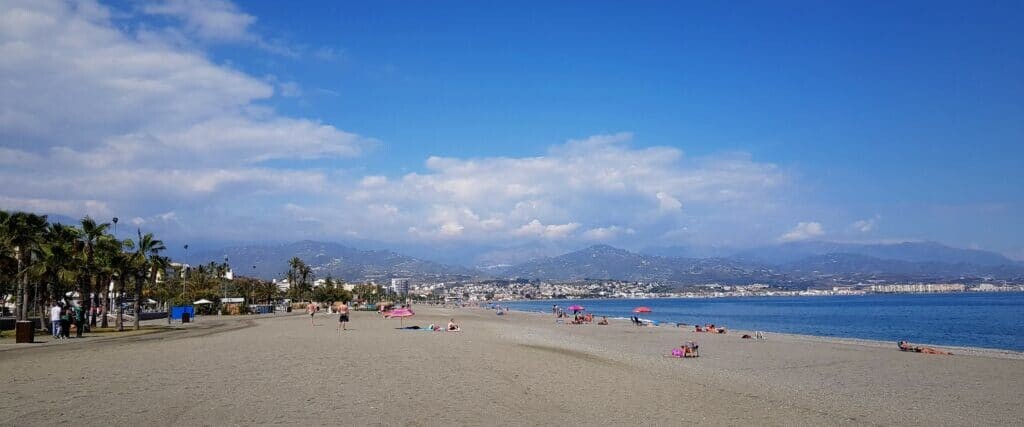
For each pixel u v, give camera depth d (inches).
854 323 3570.4
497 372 915.4
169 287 4854.8
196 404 600.7
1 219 2018.9
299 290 7608.3
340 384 756.0
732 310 6643.7
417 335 1854.1
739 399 745.0
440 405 624.1
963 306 6441.9
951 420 660.1
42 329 1916.8
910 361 1289.4
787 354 1439.5
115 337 1707.7
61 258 2091.5
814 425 599.2
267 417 545.0
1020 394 852.6
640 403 678.5
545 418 574.9
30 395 640.4
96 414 542.6
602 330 2561.5
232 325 2596.0
